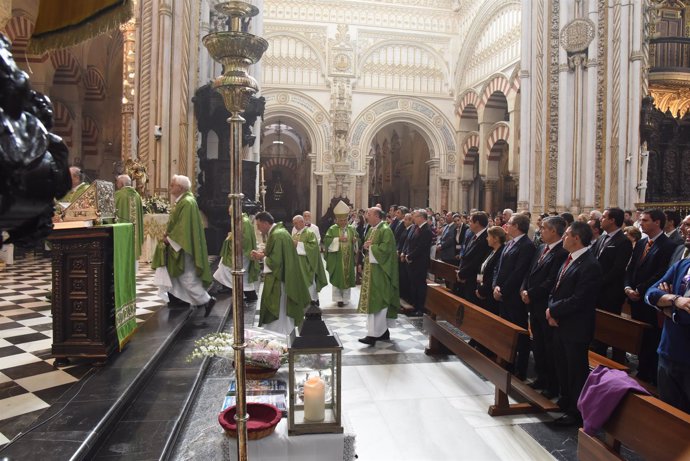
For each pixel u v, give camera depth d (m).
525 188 15.86
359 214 18.56
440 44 25.47
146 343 4.98
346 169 24.22
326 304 9.81
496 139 22.05
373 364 5.92
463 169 25.47
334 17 24.30
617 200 14.07
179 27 11.34
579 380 4.23
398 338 7.13
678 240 6.02
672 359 3.39
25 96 1.40
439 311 6.04
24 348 4.68
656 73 16.78
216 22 13.16
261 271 9.70
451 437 4.04
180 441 3.59
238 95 1.96
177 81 11.34
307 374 3.28
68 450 2.82
